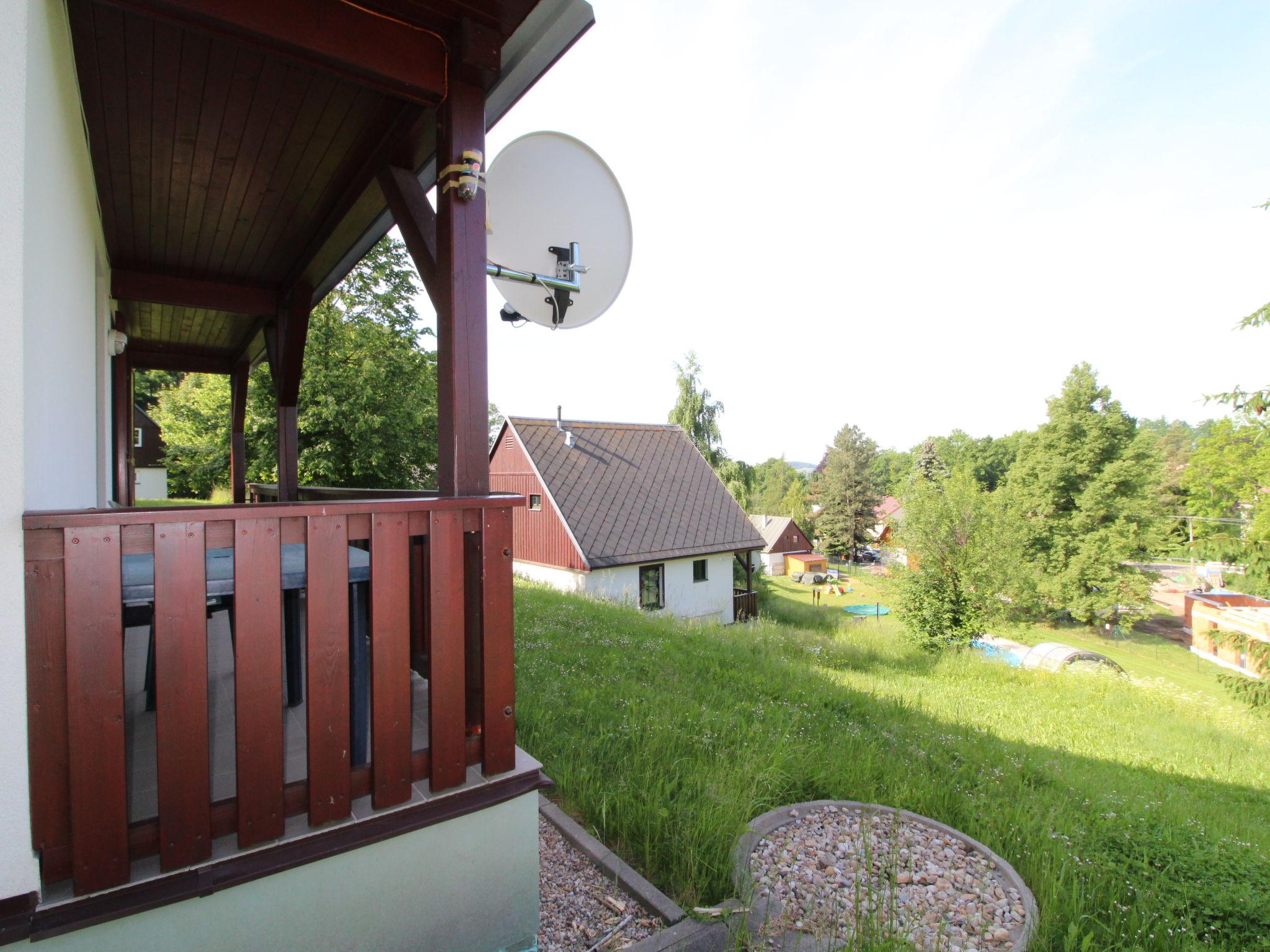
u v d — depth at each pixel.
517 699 4.54
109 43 2.10
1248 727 9.20
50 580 1.25
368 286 14.57
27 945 1.23
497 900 1.92
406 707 1.75
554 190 2.95
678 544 17.86
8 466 1.19
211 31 1.75
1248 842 3.92
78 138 2.33
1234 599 22.20
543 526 17.25
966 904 2.58
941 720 6.34
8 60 1.22
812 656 9.88
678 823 2.89
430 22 2.02
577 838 2.77
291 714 2.32
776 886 2.59
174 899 1.36
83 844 1.28
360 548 2.58
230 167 3.01
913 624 13.85
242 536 1.48
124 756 1.33
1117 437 24.98
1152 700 9.84
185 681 1.40
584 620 8.17
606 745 3.78
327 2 1.87
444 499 1.83
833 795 3.61
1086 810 4.16
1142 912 2.72
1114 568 24.33
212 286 4.70
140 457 25.75
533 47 2.25
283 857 1.52
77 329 2.42
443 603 1.83
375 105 2.48
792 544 41.84
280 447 4.81
